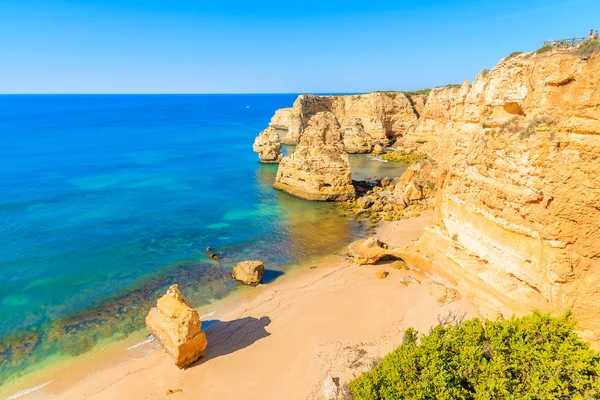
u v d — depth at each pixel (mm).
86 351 25484
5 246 41031
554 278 20719
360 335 26156
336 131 97938
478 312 26500
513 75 25984
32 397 21594
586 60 20234
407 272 34875
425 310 27938
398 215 51406
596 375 15047
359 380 17422
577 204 19781
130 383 22375
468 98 33344
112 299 31766
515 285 24125
